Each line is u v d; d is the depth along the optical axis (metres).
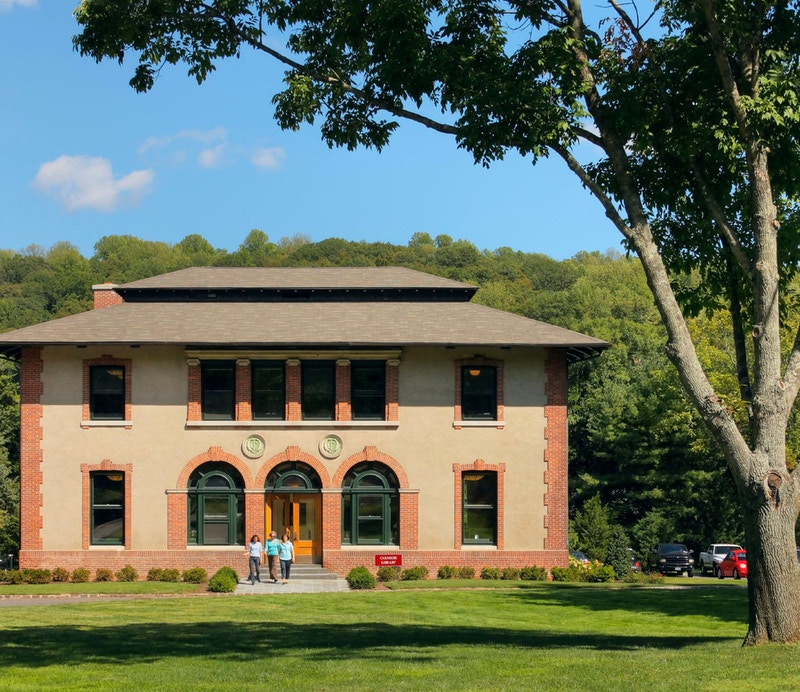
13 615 28.61
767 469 18.19
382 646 21.31
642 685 15.21
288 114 21.17
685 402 65.25
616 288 133.75
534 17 19.47
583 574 44.53
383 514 45.28
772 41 19.03
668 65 19.41
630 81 19.19
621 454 70.50
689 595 36.25
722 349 61.94
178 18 20.50
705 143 18.91
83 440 44.81
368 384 45.78
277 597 35.53
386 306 48.12
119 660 19.14
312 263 146.88
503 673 16.78
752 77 18.75
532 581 43.41
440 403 45.44
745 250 20.52
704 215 20.72
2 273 145.25
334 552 44.72
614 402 74.19
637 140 19.50
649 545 66.94
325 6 20.27
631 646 20.88
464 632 24.36
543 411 45.47
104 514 44.88
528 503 45.19
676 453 69.31
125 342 44.00
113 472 44.91
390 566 44.06
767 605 18.28
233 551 44.62
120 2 20.02
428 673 17.03
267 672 17.39
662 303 18.75
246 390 45.19
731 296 20.97
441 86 19.88
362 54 20.42
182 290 48.38
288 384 45.22
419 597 35.50
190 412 44.97
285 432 45.16
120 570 44.06
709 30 18.12
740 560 54.00
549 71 18.81
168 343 44.03
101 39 20.52
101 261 146.25
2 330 114.81
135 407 45.03
